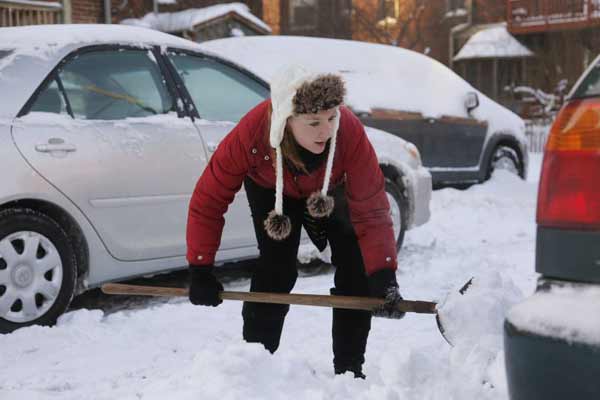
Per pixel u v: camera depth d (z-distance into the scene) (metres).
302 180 2.99
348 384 2.94
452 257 6.33
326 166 2.93
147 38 5.05
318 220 3.16
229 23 19.77
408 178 6.14
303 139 2.79
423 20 30.53
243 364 2.85
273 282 3.19
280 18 28.73
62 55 4.57
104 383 3.53
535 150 22.44
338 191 3.10
